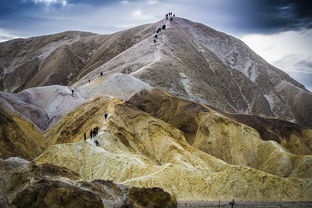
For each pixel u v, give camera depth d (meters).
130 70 187.38
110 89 158.12
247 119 159.50
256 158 131.75
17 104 151.62
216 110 159.88
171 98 151.88
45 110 159.12
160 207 72.25
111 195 70.06
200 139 137.25
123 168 97.38
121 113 127.88
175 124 143.00
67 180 69.38
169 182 93.50
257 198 96.31
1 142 104.06
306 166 118.62
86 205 62.00
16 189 65.31
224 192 96.31
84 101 153.38
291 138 154.12
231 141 135.50
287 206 87.38
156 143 121.06
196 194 93.94
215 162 116.94
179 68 186.75
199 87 180.38
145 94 154.38
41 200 62.03
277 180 99.62
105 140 107.94
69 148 101.06
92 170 98.69
